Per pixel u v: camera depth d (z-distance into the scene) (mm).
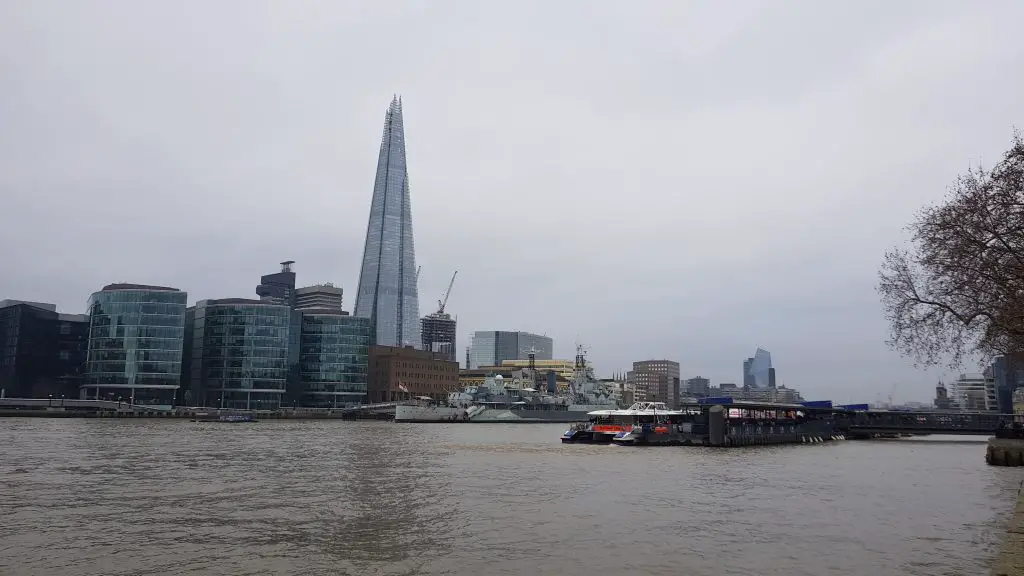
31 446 110688
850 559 38844
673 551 40719
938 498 61688
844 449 129375
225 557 38969
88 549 40562
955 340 53188
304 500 58312
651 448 125250
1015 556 29812
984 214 46938
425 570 36594
